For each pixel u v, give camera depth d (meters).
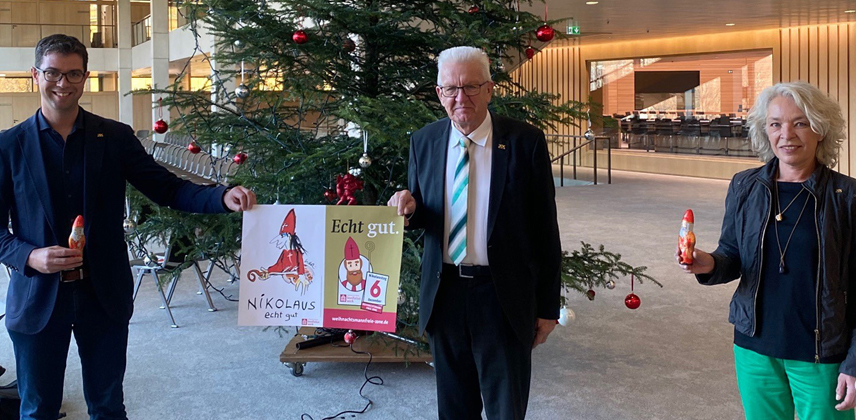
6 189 2.23
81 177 2.27
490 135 2.21
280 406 3.39
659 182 13.84
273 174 3.31
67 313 2.26
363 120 2.85
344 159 3.21
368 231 2.35
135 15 26.09
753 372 2.06
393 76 3.54
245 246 2.38
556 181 14.38
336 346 3.81
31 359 2.26
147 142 13.55
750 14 11.42
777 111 1.93
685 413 3.26
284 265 2.38
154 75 20.08
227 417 3.27
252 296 2.39
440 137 2.28
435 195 2.25
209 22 3.16
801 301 1.94
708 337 4.40
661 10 10.60
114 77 26.41
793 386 2.00
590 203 10.66
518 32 3.09
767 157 2.05
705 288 5.61
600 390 3.55
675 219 8.99
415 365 3.94
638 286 5.69
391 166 3.44
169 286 5.75
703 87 16.08
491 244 2.16
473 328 2.22
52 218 2.21
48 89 2.18
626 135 17.22
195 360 4.05
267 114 3.58
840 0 9.88
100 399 2.36
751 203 2.04
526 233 2.21
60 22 25.06
